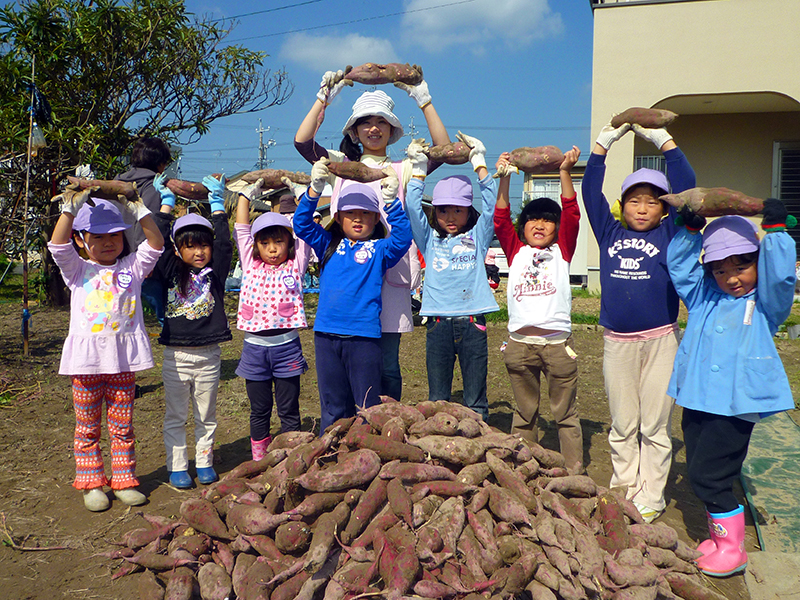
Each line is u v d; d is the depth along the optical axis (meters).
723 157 14.19
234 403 5.59
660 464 3.33
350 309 3.49
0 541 3.17
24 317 7.10
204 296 3.78
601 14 12.40
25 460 4.27
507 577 2.16
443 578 2.12
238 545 2.36
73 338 3.43
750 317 2.84
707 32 11.98
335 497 2.36
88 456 3.54
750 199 2.76
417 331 9.45
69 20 9.56
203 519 2.46
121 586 2.81
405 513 2.25
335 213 3.77
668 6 12.09
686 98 12.58
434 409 2.87
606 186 12.41
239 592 2.19
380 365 3.58
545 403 5.68
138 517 3.45
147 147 4.68
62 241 3.34
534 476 2.70
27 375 6.43
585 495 2.70
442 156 3.73
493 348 8.13
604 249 3.49
